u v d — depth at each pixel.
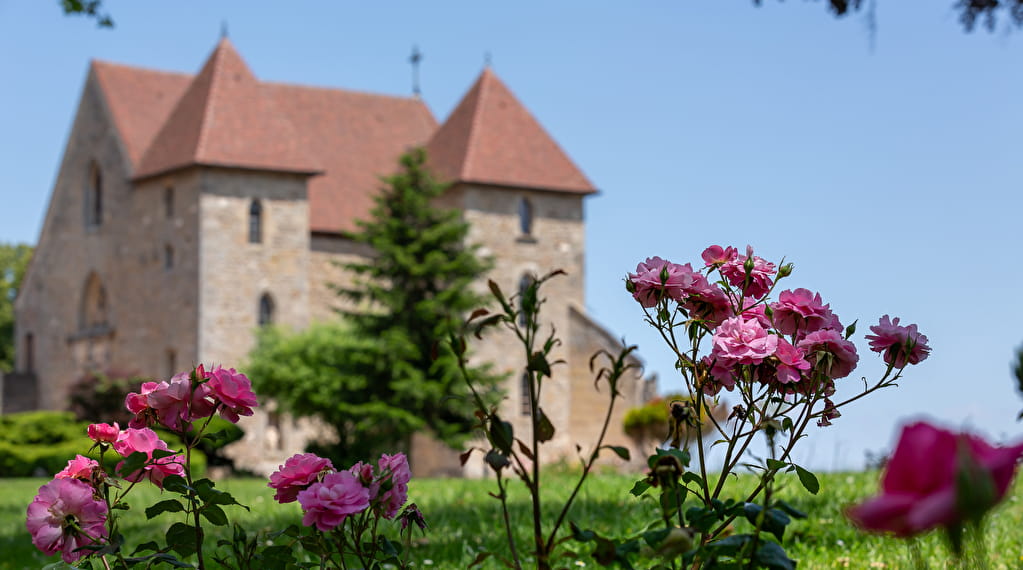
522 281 47.53
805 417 4.31
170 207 45.47
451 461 43.56
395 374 37.50
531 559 7.85
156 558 4.25
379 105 53.41
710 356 4.41
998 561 7.10
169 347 44.84
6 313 72.38
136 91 49.38
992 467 1.80
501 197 47.53
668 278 4.43
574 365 47.44
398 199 39.81
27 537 13.30
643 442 37.84
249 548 4.44
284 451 43.66
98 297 50.06
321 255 46.88
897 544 7.55
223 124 44.50
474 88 50.16
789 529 8.43
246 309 44.19
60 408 50.84
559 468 22.77
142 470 4.31
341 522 4.13
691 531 3.65
